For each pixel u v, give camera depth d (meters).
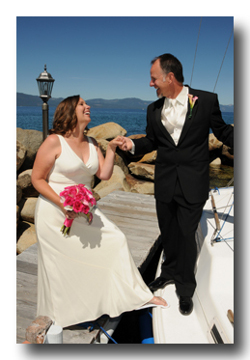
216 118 2.47
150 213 4.88
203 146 2.54
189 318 2.38
